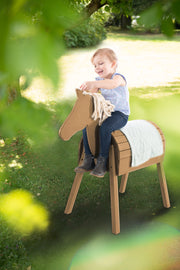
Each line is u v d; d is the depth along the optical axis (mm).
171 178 3689
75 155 4199
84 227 2842
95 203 3207
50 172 3740
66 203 3188
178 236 2688
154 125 2971
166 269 2305
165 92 7461
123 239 2678
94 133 2623
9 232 2537
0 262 2289
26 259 2367
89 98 2338
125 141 2621
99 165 2592
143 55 12672
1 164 3439
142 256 2453
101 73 2449
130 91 7582
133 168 2762
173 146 4527
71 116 2293
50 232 2738
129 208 3125
